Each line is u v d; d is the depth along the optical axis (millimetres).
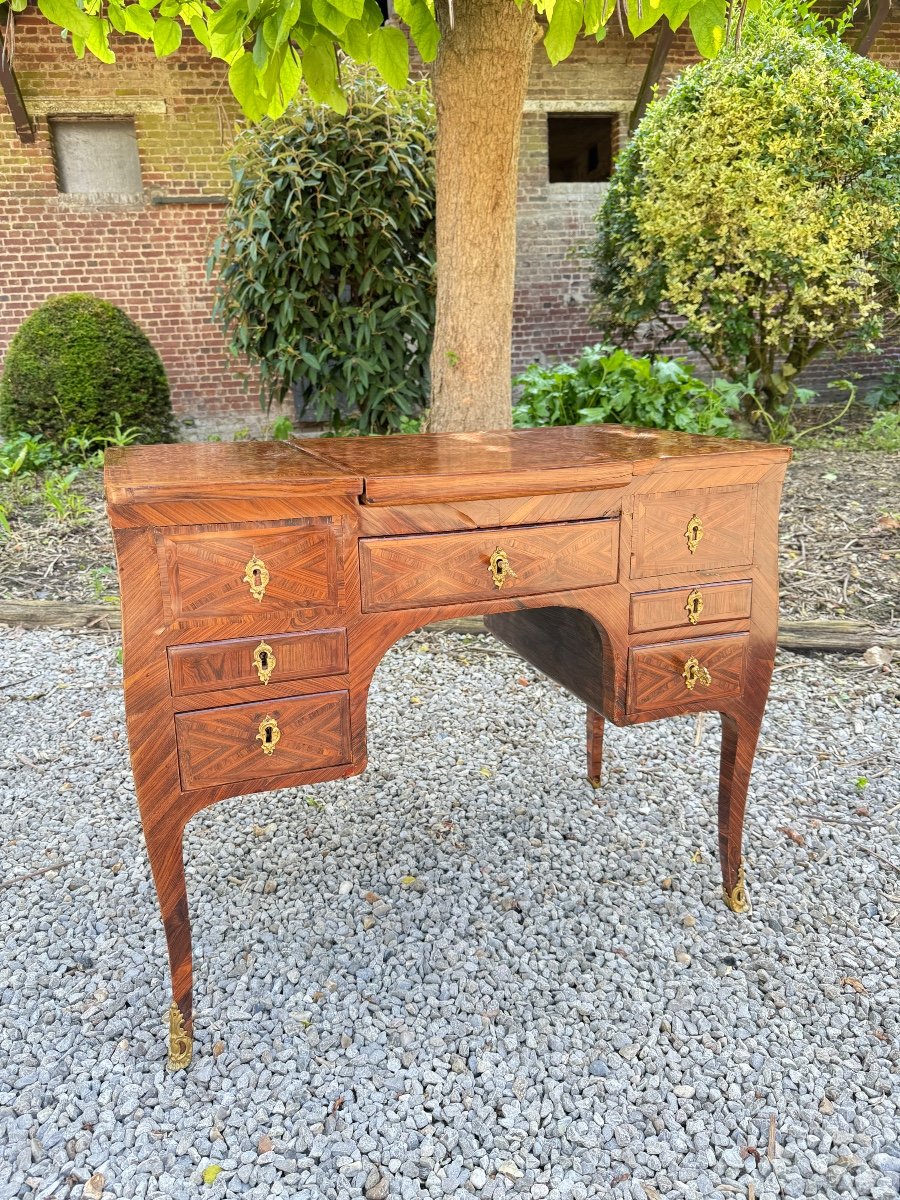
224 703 1497
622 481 1670
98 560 4430
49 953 1903
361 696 1589
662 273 6387
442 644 3664
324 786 2648
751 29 5629
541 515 1637
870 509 4551
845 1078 1573
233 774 1528
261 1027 1703
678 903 2072
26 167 7566
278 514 1444
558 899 2100
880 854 2252
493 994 1779
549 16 2086
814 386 8867
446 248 3684
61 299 6672
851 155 5520
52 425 6492
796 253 5578
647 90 8031
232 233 5316
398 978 1822
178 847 1522
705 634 1846
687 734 2959
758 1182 1372
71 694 3258
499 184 3562
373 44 2291
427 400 5773
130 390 6668
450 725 3012
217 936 1971
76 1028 1690
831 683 3248
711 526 1788
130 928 1995
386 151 4953
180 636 1438
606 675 1801
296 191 4918
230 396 8180
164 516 1372
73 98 7500
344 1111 1494
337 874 2203
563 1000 1765
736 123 5590
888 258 5793
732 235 5816
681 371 4953
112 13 2797
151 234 7848
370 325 5301
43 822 2447
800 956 1894
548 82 8117
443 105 3486
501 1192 1348
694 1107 1511
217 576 1435
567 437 2197
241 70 2346
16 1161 1399
